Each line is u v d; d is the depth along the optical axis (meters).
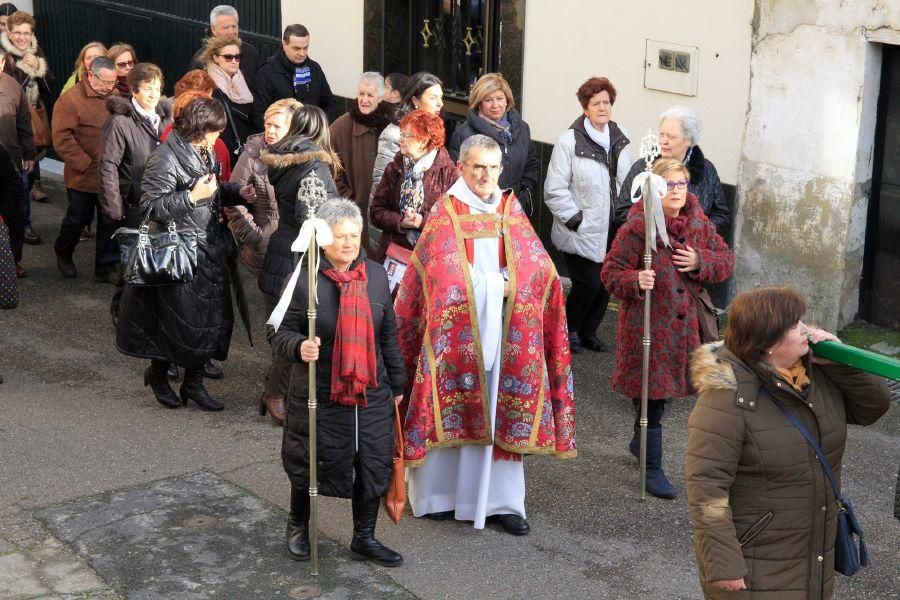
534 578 4.90
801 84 7.27
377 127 7.88
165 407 6.70
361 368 4.62
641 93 8.12
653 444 5.62
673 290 5.48
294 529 5.02
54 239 10.07
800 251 7.52
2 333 7.88
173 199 6.16
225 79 8.89
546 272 5.25
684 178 5.42
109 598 4.68
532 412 5.22
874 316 7.57
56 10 12.94
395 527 5.32
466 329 5.12
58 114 8.81
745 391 3.58
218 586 4.79
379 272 4.83
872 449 6.14
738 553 3.55
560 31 8.50
